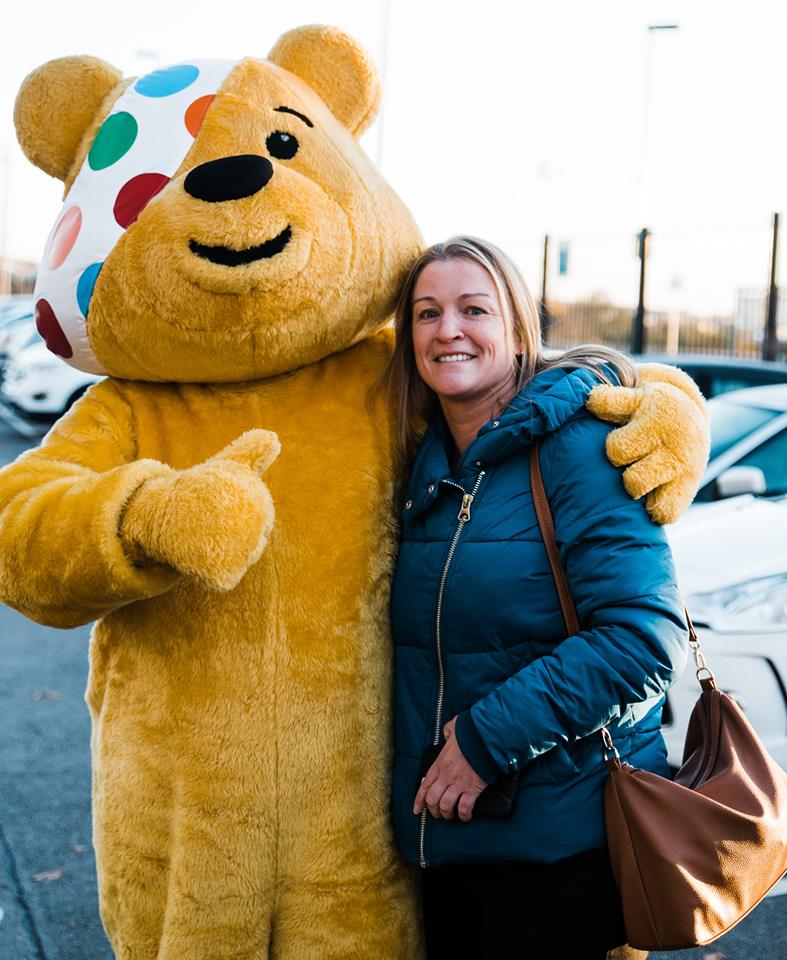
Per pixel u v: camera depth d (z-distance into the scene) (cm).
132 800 186
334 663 188
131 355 188
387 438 205
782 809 173
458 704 182
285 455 193
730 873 166
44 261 199
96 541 157
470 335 193
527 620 179
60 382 1409
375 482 198
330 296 187
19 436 1442
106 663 199
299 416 198
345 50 218
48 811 393
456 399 199
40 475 174
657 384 190
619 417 186
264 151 190
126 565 158
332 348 200
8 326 1641
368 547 194
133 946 190
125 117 194
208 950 183
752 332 1282
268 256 177
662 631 171
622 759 179
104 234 186
